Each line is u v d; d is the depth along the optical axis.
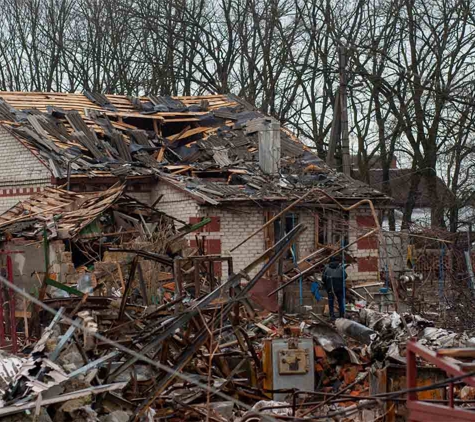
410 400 10.09
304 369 16.78
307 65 51.06
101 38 63.22
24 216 32.03
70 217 31.59
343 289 28.11
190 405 15.20
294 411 14.79
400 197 59.41
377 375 14.55
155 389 13.65
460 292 27.48
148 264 24.03
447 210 48.81
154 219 35.06
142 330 15.29
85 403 12.38
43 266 25.56
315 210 36.00
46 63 65.38
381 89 48.69
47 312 18.45
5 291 18.91
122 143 41.09
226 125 44.47
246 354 16.80
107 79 62.91
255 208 35.97
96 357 14.32
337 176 39.06
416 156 48.78
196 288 17.16
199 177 39.44
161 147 41.81
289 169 39.97
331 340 17.56
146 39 61.56
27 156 39.25
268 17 55.62
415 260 36.16
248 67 58.31
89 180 37.56
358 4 53.06
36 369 12.91
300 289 30.52
